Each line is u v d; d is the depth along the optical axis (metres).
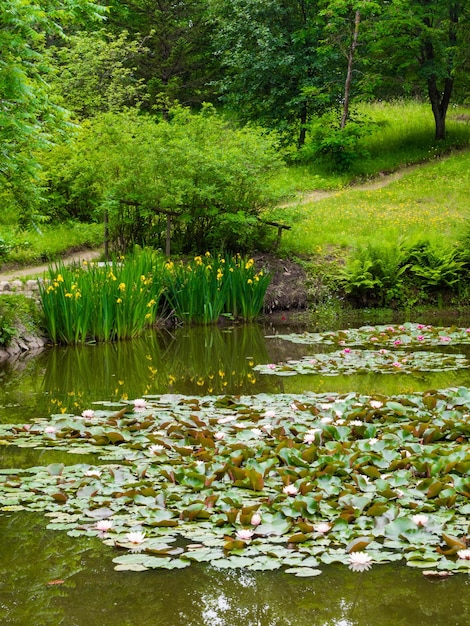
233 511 3.83
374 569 3.38
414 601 3.09
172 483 4.43
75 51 23.06
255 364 9.02
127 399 7.09
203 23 29.02
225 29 26.95
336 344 10.37
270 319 13.01
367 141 25.64
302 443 5.17
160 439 5.25
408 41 23.78
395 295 14.05
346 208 18.23
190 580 3.32
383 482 4.22
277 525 3.74
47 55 21.42
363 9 22.97
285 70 26.00
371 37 24.02
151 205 14.14
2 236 13.26
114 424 5.77
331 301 13.85
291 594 3.17
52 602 3.12
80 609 3.04
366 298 14.05
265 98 26.73
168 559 3.41
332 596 3.14
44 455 5.12
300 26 26.05
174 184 13.70
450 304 14.20
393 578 3.29
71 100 22.34
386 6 23.55
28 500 4.25
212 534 3.69
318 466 4.57
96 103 22.22
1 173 10.30
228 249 14.77
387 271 14.05
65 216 17.44
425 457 4.70
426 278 14.29
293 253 14.82
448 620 2.93
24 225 10.79
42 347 10.40
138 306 11.12
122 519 3.91
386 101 30.86
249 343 10.62
